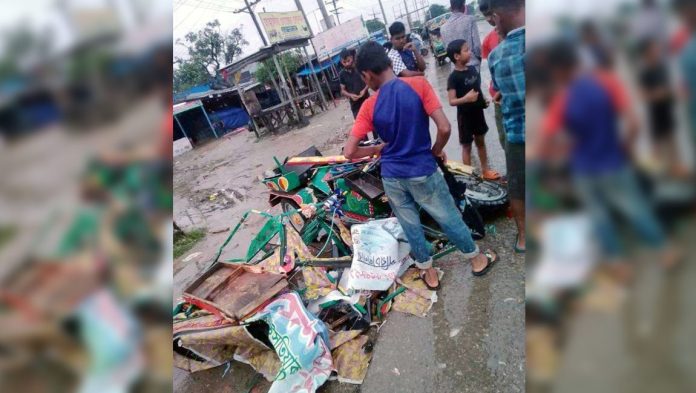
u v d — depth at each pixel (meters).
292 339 2.28
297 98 14.80
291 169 4.21
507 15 2.04
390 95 2.31
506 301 2.51
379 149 2.70
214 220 6.62
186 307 3.09
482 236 3.12
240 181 9.09
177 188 10.91
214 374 2.76
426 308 2.68
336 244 3.29
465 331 2.41
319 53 20.08
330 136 10.77
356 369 2.38
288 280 2.93
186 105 19.59
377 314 2.75
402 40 4.57
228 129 21.50
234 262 3.45
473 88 3.70
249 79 26.08
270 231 3.35
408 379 2.24
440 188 2.52
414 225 2.66
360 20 20.11
